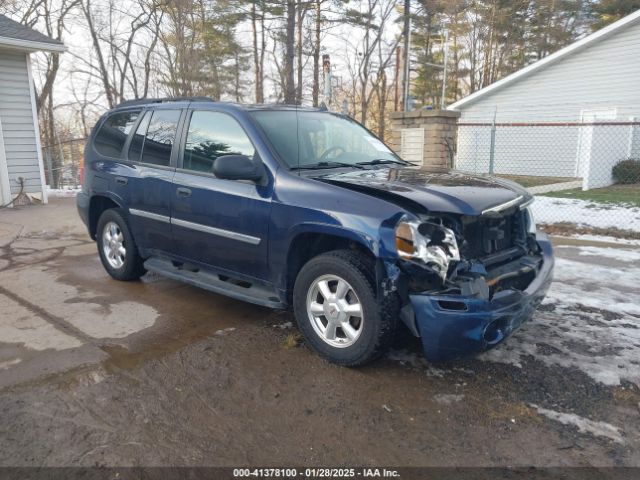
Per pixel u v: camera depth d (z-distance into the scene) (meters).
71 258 6.76
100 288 5.43
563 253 6.97
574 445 2.79
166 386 3.37
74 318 4.55
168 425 2.94
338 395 3.28
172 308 4.82
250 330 4.30
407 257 3.14
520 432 2.90
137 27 28.80
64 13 27.58
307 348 3.95
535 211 10.13
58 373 3.52
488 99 18.81
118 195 5.25
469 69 38.94
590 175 13.66
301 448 2.76
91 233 5.97
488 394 3.29
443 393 3.30
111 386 3.36
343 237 3.47
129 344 4.01
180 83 26.78
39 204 11.72
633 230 8.31
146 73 29.02
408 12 30.61
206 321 4.50
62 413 3.04
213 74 29.06
